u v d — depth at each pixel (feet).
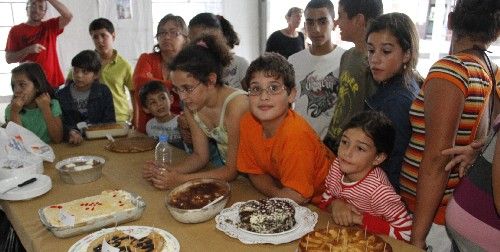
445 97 3.92
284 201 4.64
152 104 8.51
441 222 4.75
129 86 11.57
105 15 13.73
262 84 4.66
